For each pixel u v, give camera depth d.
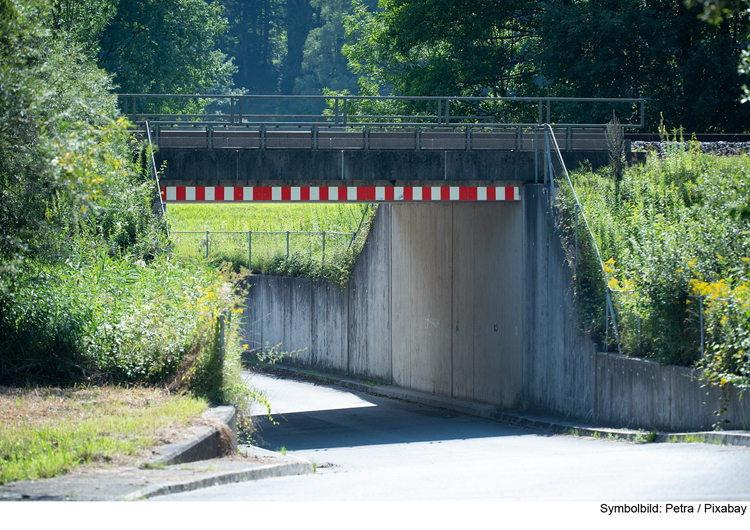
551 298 45.31
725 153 54.22
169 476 20.36
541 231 46.53
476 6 87.12
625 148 51.69
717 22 26.59
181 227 93.69
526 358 48.06
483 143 48.97
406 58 97.62
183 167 45.69
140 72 113.88
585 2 78.44
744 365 29.86
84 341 32.62
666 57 76.38
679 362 34.69
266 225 90.69
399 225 62.38
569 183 45.09
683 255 36.12
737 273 33.53
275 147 46.78
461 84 89.62
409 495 19.00
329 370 71.69
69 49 34.34
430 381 58.94
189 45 120.81
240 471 22.16
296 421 49.25
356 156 47.31
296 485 21.03
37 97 26.70
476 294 53.50
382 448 37.91
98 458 21.72
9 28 28.22
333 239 75.94
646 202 46.19
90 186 26.02
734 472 20.86
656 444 31.97
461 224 55.03
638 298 37.72
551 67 77.88
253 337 82.50
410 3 89.00
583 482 20.20
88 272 36.12
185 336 32.72
